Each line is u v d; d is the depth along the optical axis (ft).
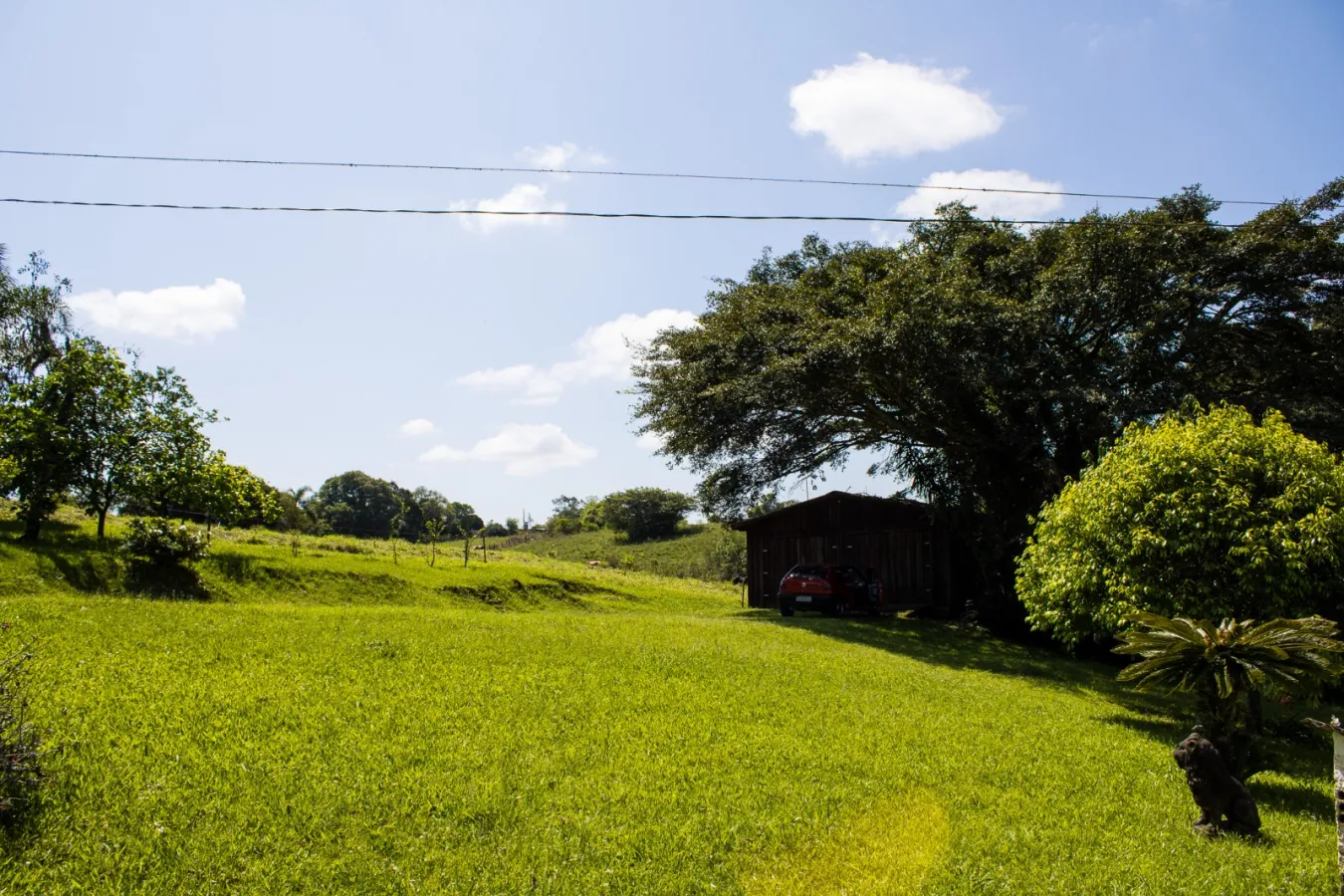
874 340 65.00
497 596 83.46
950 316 66.03
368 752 25.72
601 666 39.34
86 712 26.13
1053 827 24.26
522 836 21.24
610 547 209.77
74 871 17.63
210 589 63.57
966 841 22.74
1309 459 39.60
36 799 20.07
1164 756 33.37
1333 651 26.99
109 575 59.26
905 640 63.16
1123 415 61.67
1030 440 69.72
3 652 31.37
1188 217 71.36
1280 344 72.69
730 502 86.07
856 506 93.45
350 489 223.71
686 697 35.19
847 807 24.54
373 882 18.51
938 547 87.25
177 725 26.08
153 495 73.10
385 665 35.94
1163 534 40.14
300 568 73.10
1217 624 38.47
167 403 74.79
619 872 19.76
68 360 69.41
